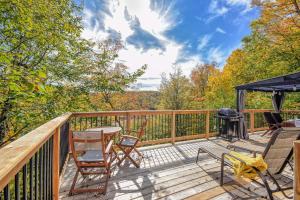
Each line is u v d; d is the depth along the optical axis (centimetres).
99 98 1048
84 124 625
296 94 1090
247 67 1337
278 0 1049
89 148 287
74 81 785
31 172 136
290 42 1080
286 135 245
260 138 664
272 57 1153
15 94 331
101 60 937
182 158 438
